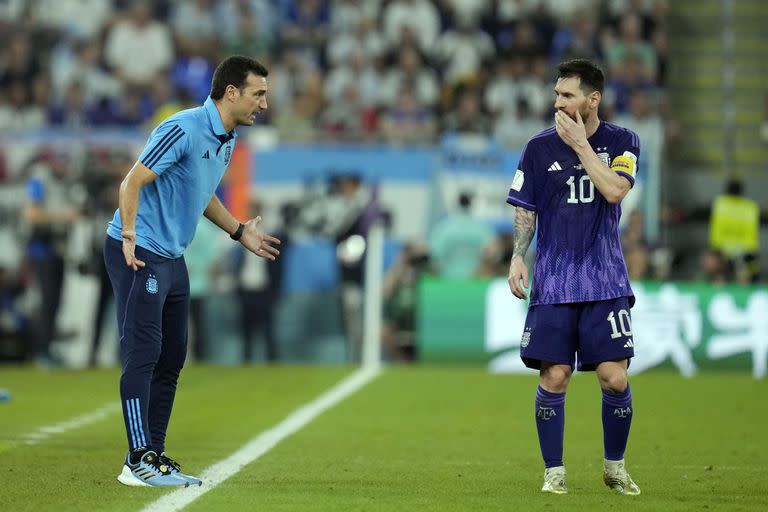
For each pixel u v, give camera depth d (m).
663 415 35.12
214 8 69.12
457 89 63.91
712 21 73.06
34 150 52.06
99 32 67.81
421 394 40.00
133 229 21.00
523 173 21.39
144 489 20.94
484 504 19.75
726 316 49.06
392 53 67.88
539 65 66.56
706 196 63.69
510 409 35.88
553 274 20.97
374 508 19.20
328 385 42.81
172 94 65.44
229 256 51.00
